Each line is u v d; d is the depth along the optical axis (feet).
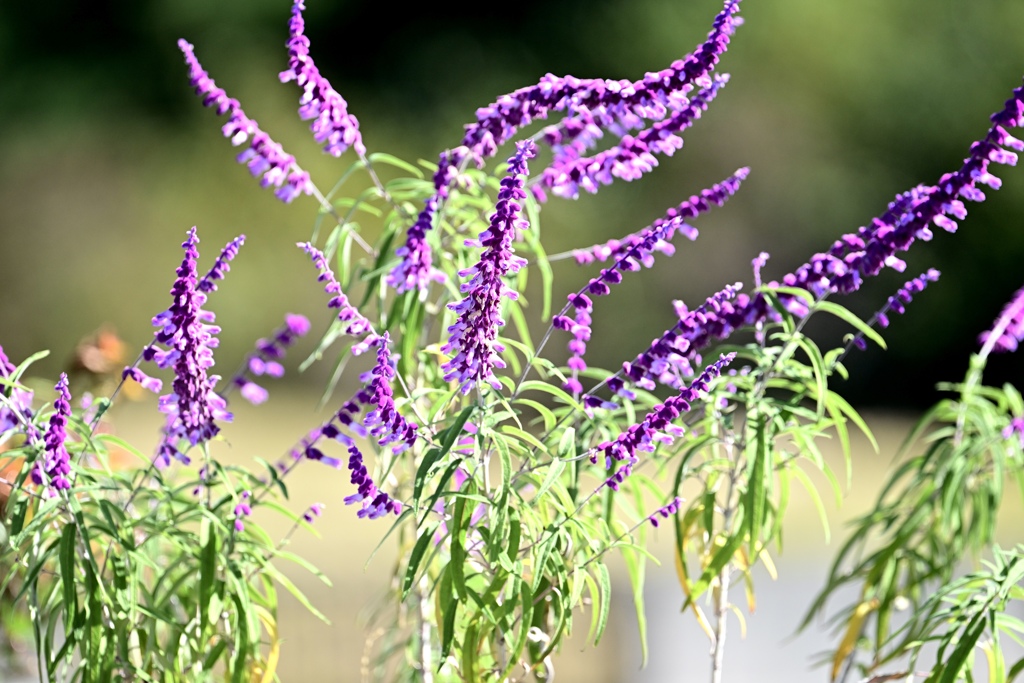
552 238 97.50
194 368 10.77
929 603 12.34
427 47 107.96
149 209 97.14
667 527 50.93
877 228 11.53
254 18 105.19
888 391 101.86
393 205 13.75
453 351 10.11
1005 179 101.60
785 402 12.71
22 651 15.66
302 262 93.04
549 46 109.91
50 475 10.85
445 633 10.54
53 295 94.22
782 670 32.55
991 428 14.29
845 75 107.45
